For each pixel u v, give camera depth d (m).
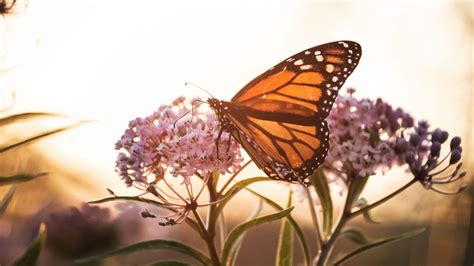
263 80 0.51
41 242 0.48
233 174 0.50
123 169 0.50
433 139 0.52
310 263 0.52
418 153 0.52
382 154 0.52
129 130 0.50
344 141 0.53
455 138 0.52
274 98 0.51
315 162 0.50
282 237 0.52
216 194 0.50
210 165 0.49
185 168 0.49
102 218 0.56
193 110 0.51
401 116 0.53
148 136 0.50
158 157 0.50
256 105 0.51
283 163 0.51
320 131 0.50
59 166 0.59
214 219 0.50
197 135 0.49
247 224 0.49
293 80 0.51
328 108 0.50
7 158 0.54
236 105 0.50
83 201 0.58
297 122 0.51
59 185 0.58
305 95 0.51
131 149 0.50
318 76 0.50
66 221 0.56
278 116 0.51
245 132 0.50
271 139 0.51
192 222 0.50
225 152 0.50
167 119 0.51
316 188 0.53
